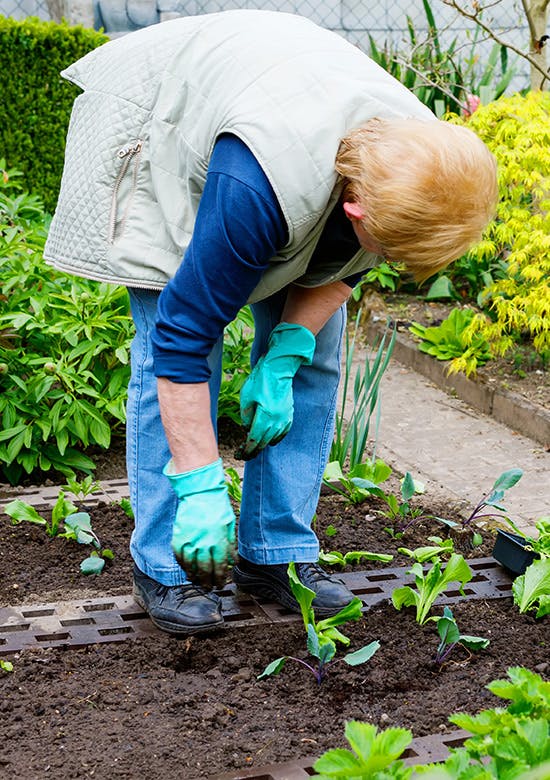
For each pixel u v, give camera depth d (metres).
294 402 2.61
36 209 4.92
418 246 1.89
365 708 2.20
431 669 2.38
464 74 6.79
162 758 2.00
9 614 2.58
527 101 5.09
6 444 3.63
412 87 6.62
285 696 2.25
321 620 2.60
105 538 3.07
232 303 2.03
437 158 1.85
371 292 5.98
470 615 2.65
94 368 3.88
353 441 3.51
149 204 2.29
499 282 4.90
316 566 2.72
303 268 2.17
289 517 2.65
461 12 5.25
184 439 2.12
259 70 2.05
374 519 3.29
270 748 2.04
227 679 2.31
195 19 2.34
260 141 1.93
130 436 2.50
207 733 2.09
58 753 2.01
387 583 2.82
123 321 3.85
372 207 1.88
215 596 2.58
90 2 7.41
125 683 2.28
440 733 2.09
